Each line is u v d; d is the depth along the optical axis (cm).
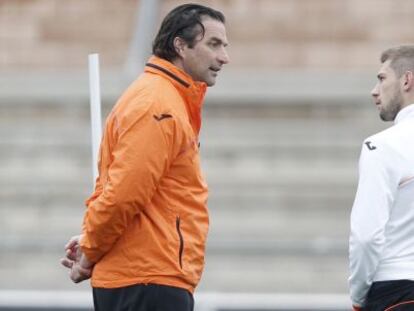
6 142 3994
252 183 3838
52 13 4947
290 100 4272
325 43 4788
